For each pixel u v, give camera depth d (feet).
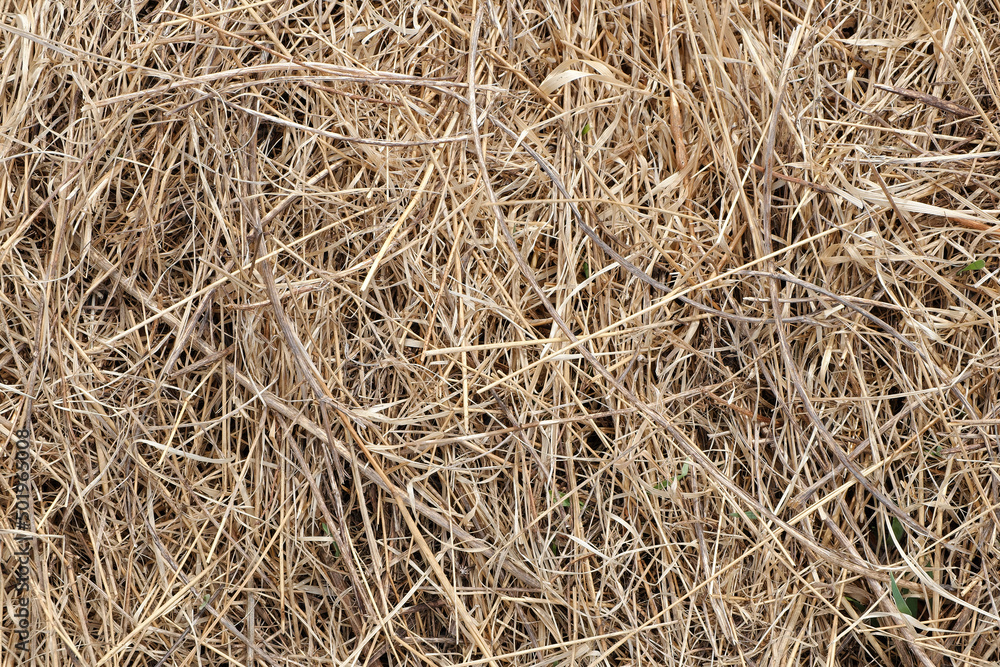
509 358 7.89
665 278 7.93
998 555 7.84
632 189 7.94
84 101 7.84
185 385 7.88
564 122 7.90
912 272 7.91
